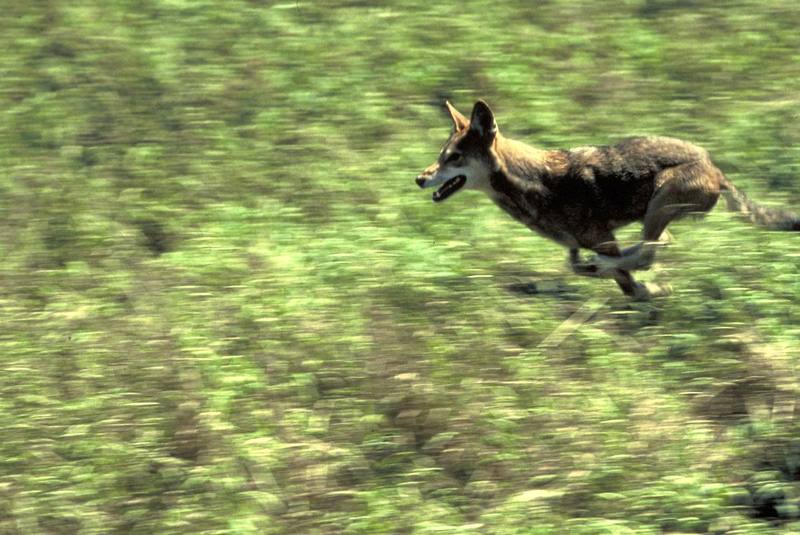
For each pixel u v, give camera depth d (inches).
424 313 536.1
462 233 619.8
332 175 686.5
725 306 522.9
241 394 486.3
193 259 592.7
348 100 765.9
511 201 575.2
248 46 818.8
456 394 479.8
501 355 509.4
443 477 454.6
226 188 681.0
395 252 583.5
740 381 482.0
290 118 748.6
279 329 522.3
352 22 840.9
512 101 757.3
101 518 433.1
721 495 432.5
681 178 555.5
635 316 542.3
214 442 460.8
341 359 501.4
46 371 502.9
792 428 457.7
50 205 663.8
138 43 822.5
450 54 802.8
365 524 423.2
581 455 451.2
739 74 778.8
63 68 796.6
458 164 570.3
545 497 432.8
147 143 730.2
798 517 431.8
